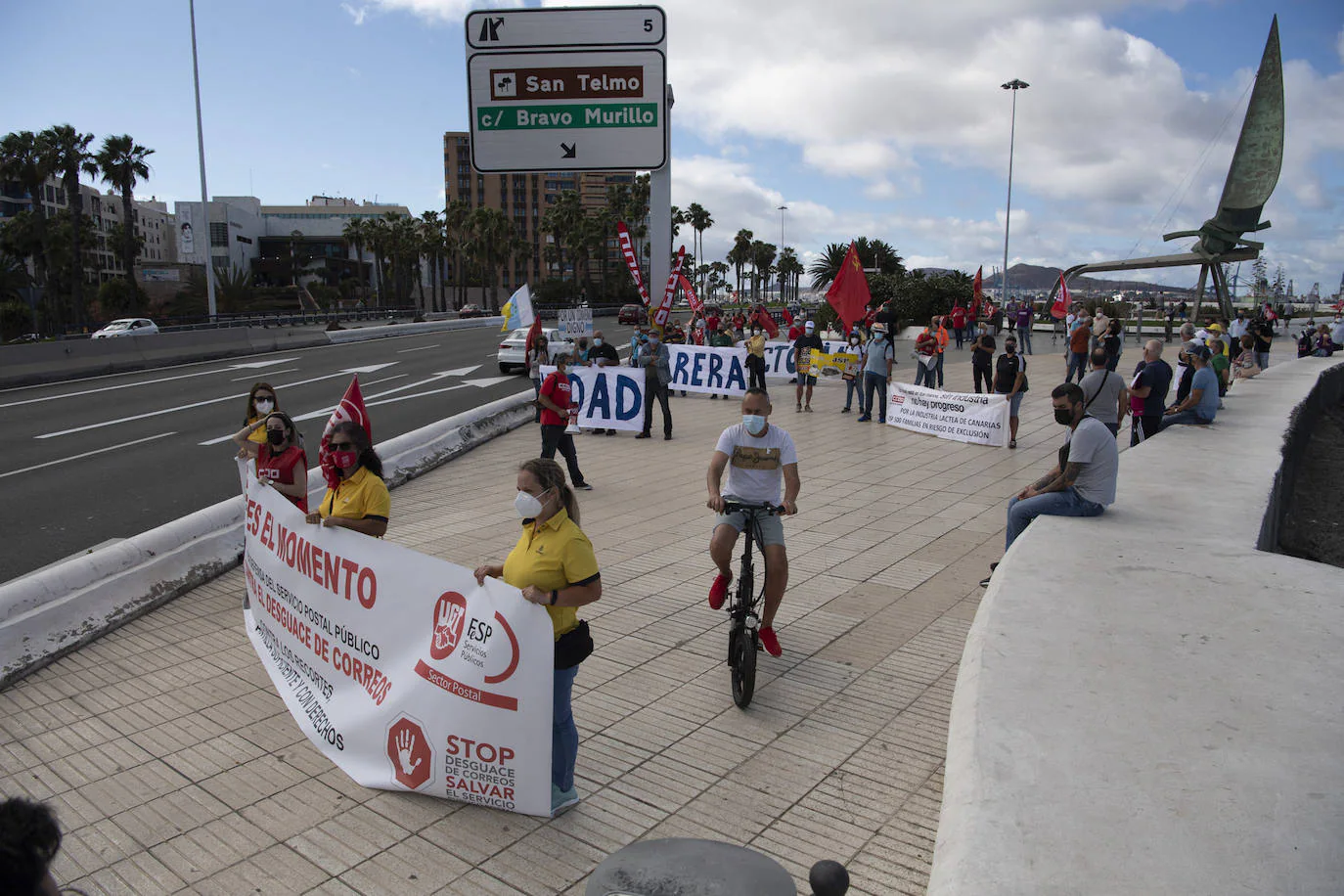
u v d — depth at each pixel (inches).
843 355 818.2
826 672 202.1
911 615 238.4
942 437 550.3
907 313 1593.3
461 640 144.3
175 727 181.2
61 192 4040.4
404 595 152.6
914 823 143.5
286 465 209.6
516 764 140.6
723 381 770.8
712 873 79.1
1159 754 117.0
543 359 655.1
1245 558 207.6
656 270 636.7
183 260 4377.5
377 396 765.3
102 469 454.6
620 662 209.6
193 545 275.6
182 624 239.6
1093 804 105.0
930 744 169.2
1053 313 1152.8
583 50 595.2
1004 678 141.4
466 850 138.0
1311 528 426.0
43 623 217.3
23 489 407.8
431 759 148.5
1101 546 217.8
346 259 5300.2
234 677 205.9
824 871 73.5
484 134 605.0
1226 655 150.3
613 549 307.4
